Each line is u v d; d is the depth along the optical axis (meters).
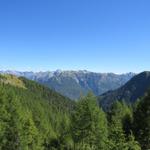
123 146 30.12
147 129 50.84
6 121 58.12
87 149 42.88
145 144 49.97
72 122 49.12
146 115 52.34
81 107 48.28
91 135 46.91
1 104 58.97
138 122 53.09
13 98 63.12
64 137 77.56
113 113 66.69
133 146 30.72
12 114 60.25
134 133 52.31
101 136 46.38
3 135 56.78
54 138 90.00
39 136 75.69
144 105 53.84
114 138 31.39
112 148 30.34
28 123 66.44
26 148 60.19
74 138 48.34
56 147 86.00
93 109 48.06
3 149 56.28
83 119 47.75
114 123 34.84
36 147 71.31
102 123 47.94
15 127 57.97
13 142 57.31
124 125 56.28
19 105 64.81
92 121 47.34
